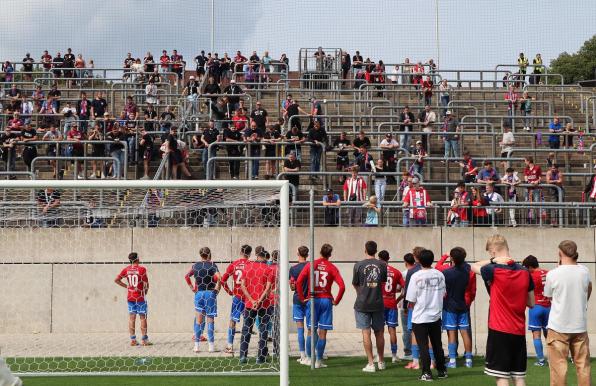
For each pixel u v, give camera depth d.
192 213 17.22
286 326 10.63
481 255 17.34
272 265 13.27
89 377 11.81
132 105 23.12
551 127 23.33
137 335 16.66
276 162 20.03
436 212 17.52
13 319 16.98
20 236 17.06
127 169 20.86
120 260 17.19
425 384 10.88
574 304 9.23
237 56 28.98
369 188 18.41
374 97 27.69
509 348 8.84
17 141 20.64
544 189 19.91
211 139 20.81
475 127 25.28
